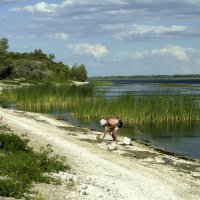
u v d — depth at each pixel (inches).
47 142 938.1
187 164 907.4
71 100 2215.8
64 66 6461.6
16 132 1016.2
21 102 2290.8
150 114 1608.0
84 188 593.6
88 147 971.3
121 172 739.4
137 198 587.8
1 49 4783.5
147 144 1196.5
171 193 641.0
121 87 4916.3
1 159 642.2
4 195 503.8
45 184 584.7
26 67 5221.5
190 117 1643.7
